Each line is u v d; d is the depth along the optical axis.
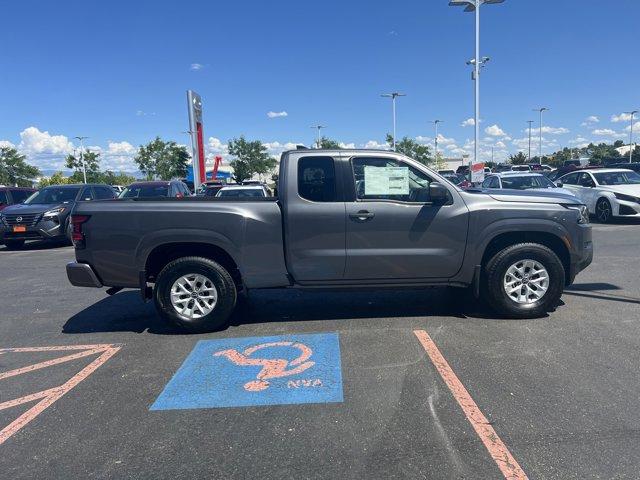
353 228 5.47
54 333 5.92
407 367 4.45
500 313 5.84
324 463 3.06
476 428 3.40
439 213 5.53
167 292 5.55
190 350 5.10
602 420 3.46
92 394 4.14
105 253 5.52
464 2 24.20
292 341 5.24
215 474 2.99
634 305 6.21
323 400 3.88
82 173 62.41
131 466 3.10
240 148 58.59
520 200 5.66
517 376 4.20
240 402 3.90
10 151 58.97
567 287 7.20
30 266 11.15
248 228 5.46
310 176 5.52
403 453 3.14
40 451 3.30
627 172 16.41
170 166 59.72
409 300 6.74
